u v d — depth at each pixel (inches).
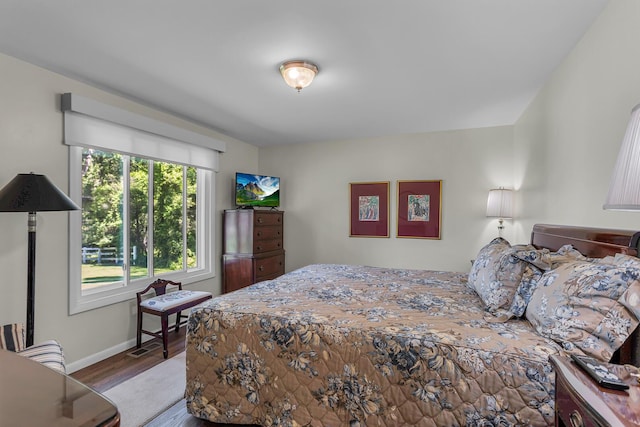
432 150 168.1
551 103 99.8
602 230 64.4
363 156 181.9
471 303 76.7
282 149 199.8
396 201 175.2
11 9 66.7
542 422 47.7
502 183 155.5
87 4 65.4
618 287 46.9
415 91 113.0
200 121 149.6
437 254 167.5
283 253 189.3
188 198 154.3
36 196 79.5
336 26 73.6
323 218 190.9
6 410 28.7
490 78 102.0
